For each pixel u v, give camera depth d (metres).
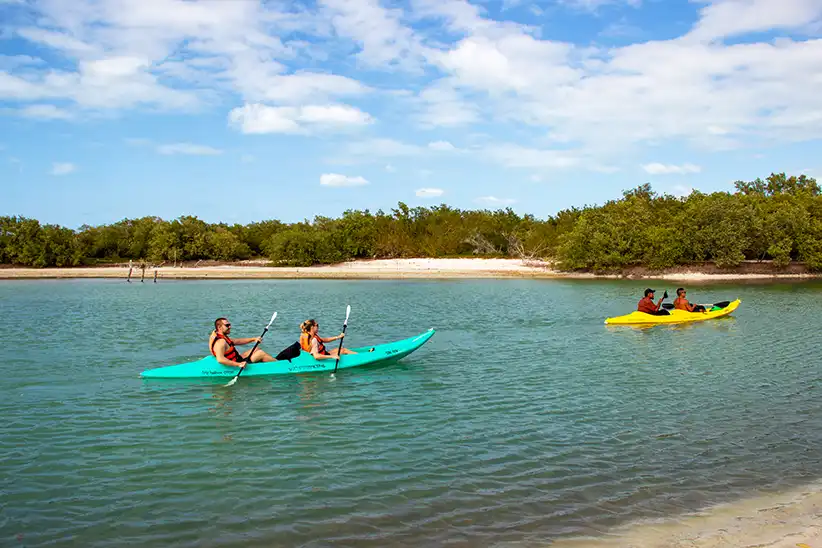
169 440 9.74
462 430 10.23
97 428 10.34
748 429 10.23
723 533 6.66
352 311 26.97
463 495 7.67
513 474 8.33
